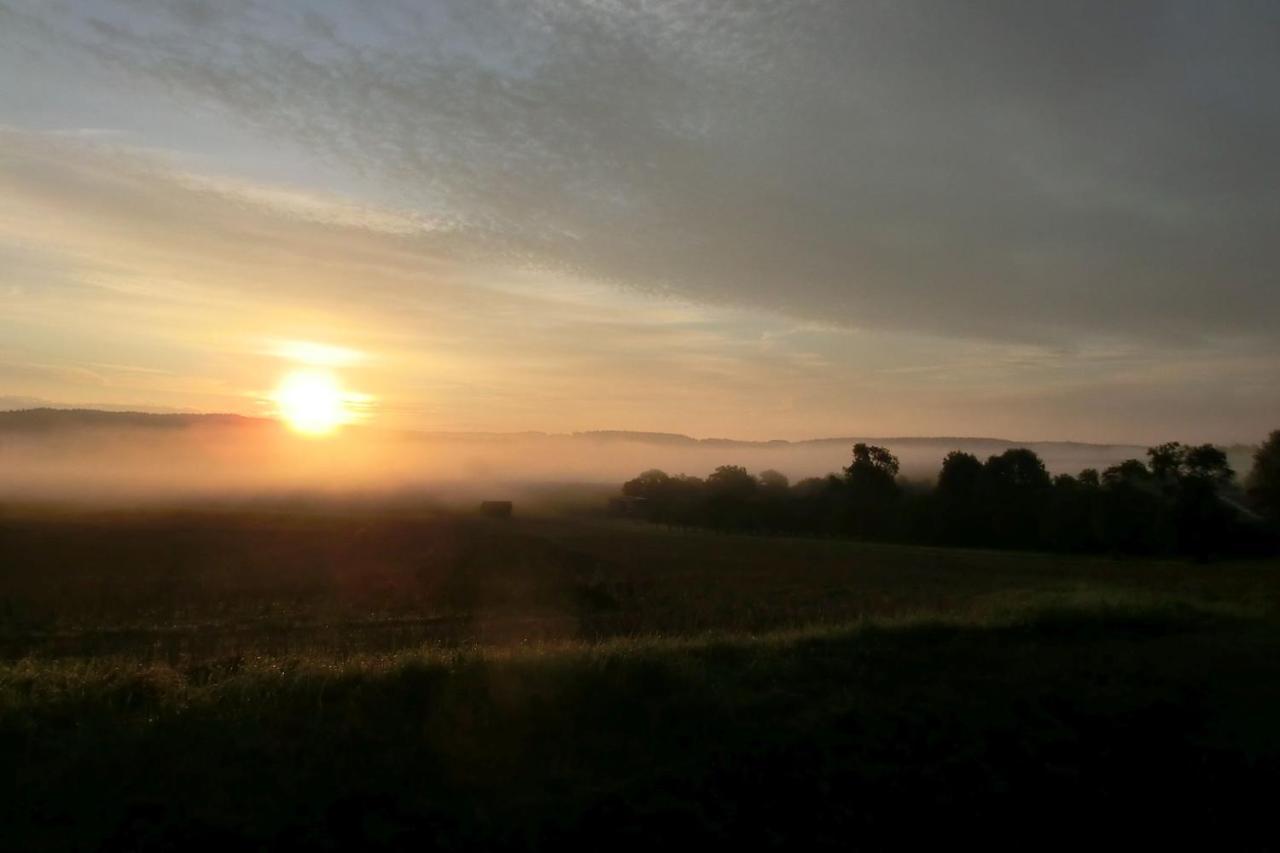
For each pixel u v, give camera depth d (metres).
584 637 22.00
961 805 8.53
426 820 7.44
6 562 42.69
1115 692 12.02
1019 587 37.34
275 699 9.78
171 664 15.43
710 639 14.79
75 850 6.68
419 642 21.55
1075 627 17.64
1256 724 11.16
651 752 9.16
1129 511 65.31
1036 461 86.56
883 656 13.82
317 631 25.31
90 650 21.56
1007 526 77.94
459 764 8.55
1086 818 8.51
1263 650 15.46
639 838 7.46
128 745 8.20
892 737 9.88
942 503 83.50
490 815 7.59
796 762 8.99
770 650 13.69
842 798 8.45
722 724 9.90
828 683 11.91
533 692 10.22
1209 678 13.25
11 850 6.63
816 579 42.50
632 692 10.55
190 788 7.65
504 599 33.72
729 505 96.69
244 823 7.14
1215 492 63.59
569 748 9.12
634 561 51.03
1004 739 10.04
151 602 32.47
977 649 14.84
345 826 7.26
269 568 42.09
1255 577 42.62
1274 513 63.25
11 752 8.15
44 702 9.37
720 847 7.48
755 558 56.19
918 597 31.91
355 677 10.64
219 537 52.44
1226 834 8.30
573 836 7.42
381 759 8.43
